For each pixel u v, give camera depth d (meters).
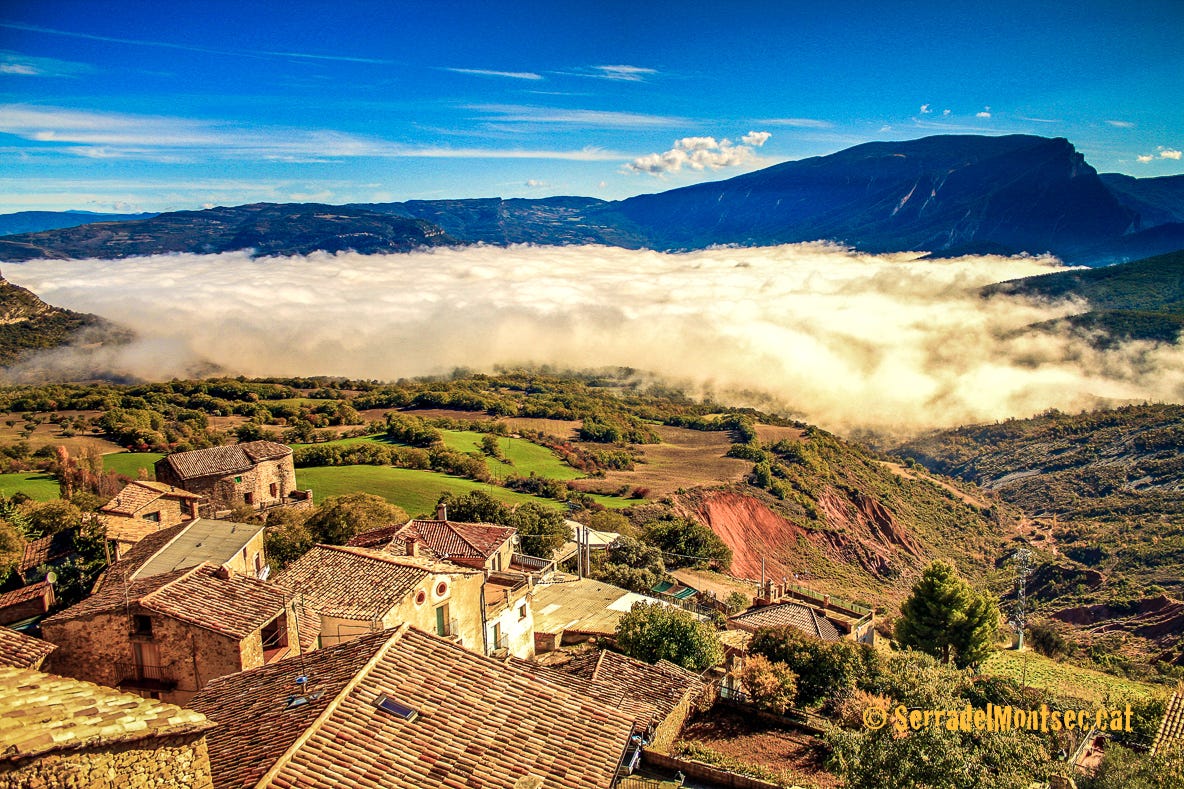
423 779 13.43
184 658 21.89
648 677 29.70
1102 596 107.56
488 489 100.38
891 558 134.50
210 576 24.42
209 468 71.38
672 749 25.48
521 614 34.75
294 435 123.56
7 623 31.17
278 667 17.59
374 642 16.98
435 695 15.62
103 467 83.94
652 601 45.81
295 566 28.30
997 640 69.56
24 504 53.22
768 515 127.88
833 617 53.47
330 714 14.23
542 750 15.02
